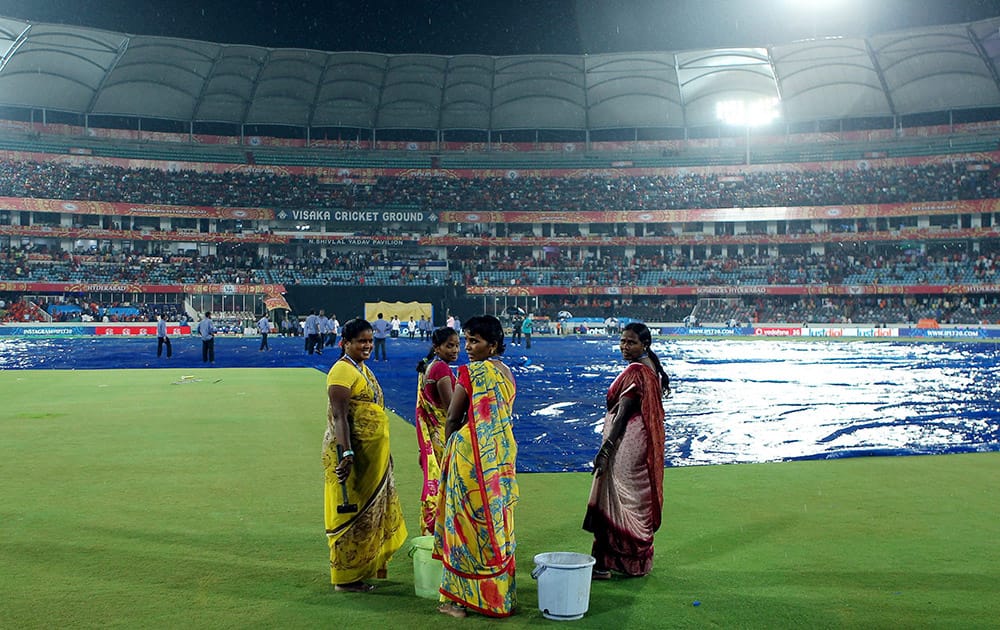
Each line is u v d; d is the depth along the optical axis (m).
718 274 69.12
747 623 5.19
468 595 5.38
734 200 72.62
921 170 71.12
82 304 61.12
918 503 8.41
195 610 5.38
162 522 7.58
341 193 74.06
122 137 71.50
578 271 70.50
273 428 13.84
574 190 76.12
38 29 59.50
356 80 72.56
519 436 13.02
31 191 66.06
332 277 67.31
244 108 73.88
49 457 10.92
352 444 5.99
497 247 74.69
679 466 10.47
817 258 69.44
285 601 5.60
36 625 5.05
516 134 81.44
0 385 22.25
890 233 67.81
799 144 74.81
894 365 30.00
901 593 5.71
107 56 65.00
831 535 7.19
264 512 7.98
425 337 55.41
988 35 61.09
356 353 6.13
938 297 65.38
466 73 72.69
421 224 73.75
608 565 6.12
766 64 69.06
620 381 6.50
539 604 5.41
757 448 11.72
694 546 6.89
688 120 76.12
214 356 36.19
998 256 64.94
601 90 74.31
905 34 61.56
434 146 77.50
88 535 7.12
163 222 69.81
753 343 49.47
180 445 11.96
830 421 14.58
